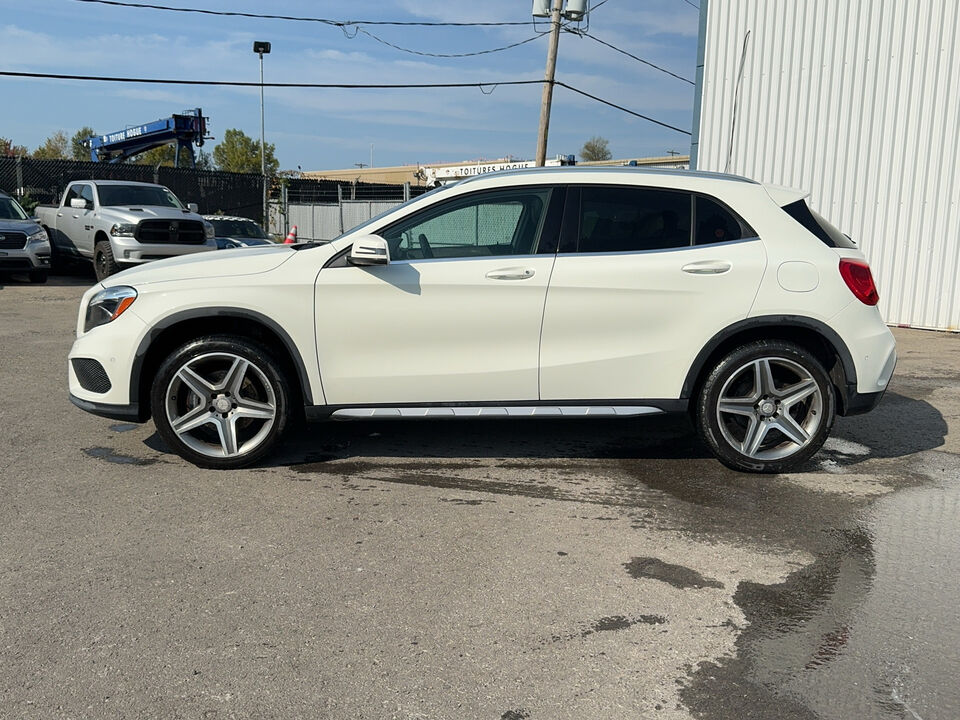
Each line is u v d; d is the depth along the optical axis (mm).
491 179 4730
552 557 3672
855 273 4695
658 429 5863
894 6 11117
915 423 6156
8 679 2674
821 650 2914
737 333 4715
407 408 4711
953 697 2633
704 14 13109
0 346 8820
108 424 5777
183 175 24125
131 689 2633
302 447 5285
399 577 3449
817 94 11969
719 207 4734
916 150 11133
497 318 4605
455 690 2650
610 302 4605
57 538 3801
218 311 4578
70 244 16219
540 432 5734
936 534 3992
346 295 4594
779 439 4922
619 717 2520
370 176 59406
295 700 2588
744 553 3744
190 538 3822
